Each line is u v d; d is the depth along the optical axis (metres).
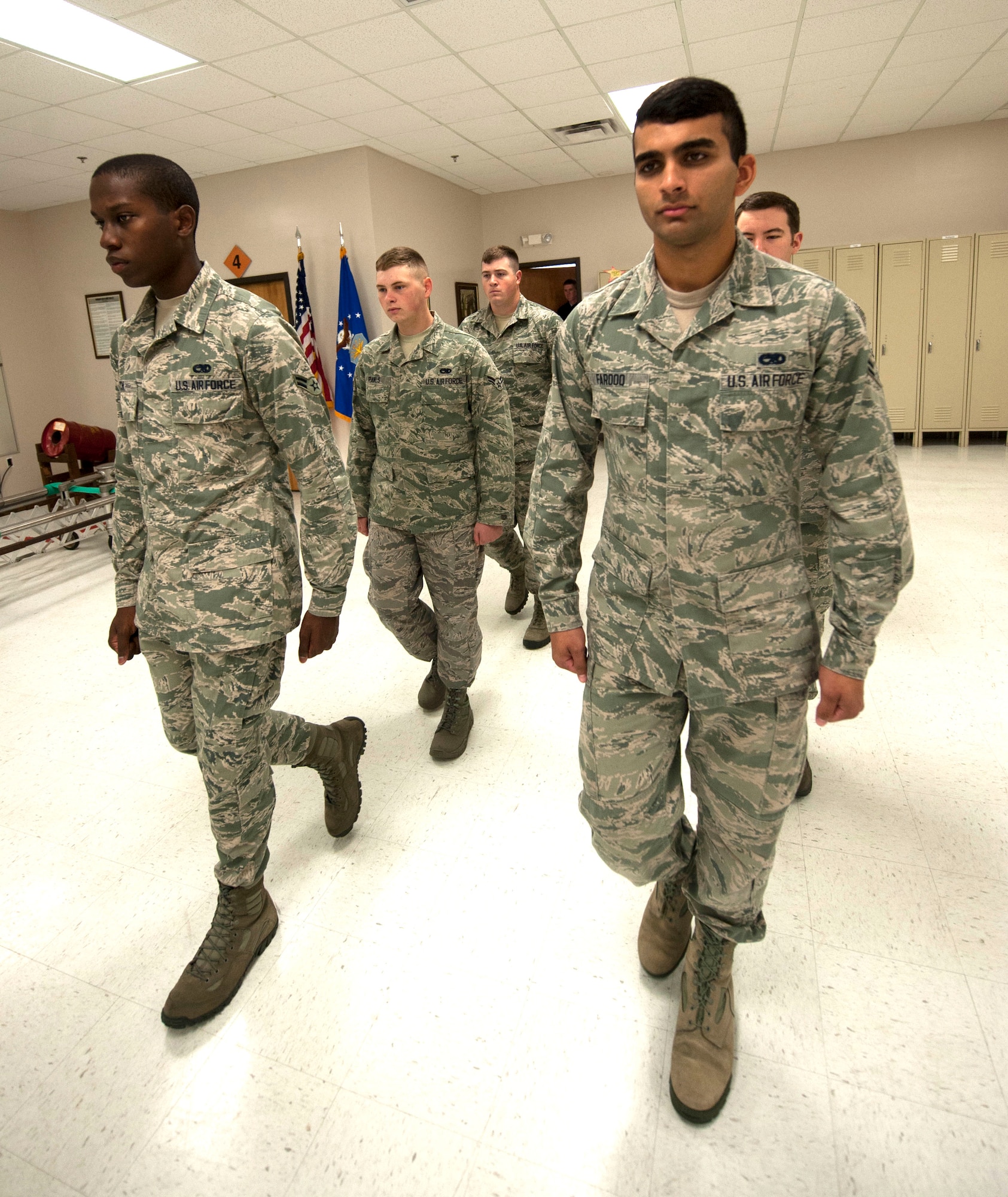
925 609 3.34
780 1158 1.18
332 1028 1.45
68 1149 1.25
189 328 1.36
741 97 5.80
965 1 4.27
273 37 4.06
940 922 1.62
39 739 2.65
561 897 1.76
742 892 1.25
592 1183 1.16
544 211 8.45
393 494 2.27
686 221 0.94
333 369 6.78
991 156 7.14
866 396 0.99
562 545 1.28
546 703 2.72
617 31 4.33
